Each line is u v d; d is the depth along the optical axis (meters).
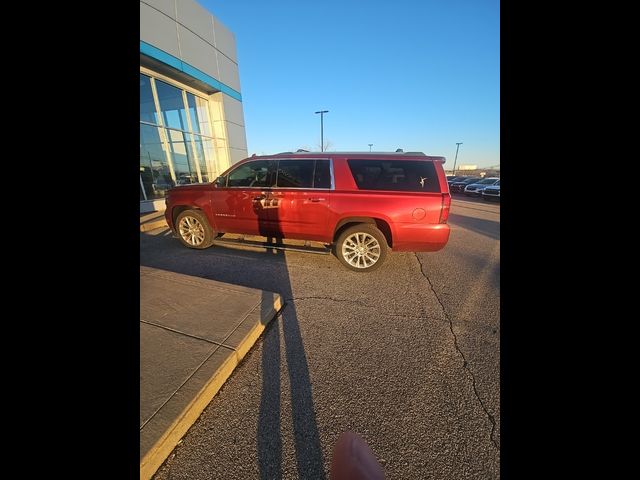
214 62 10.80
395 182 3.95
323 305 3.19
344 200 4.03
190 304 2.94
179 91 10.24
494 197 18.59
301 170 4.29
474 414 1.75
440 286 3.78
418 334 2.64
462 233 7.73
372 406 1.80
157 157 9.51
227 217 4.76
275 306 2.97
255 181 4.58
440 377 2.07
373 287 3.71
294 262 4.62
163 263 4.48
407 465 1.44
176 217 5.27
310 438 1.57
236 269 4.26
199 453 1.48
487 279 4.04
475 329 2.74
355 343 2.48
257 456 1.47
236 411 1.75
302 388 1.95
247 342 2.37
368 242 4.16
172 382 1.86
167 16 8.50
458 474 1.39
